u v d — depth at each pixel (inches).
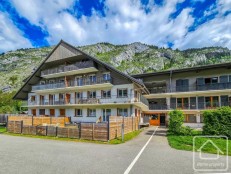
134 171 266.7
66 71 1246.9
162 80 1408.7
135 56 7421.3
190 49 7381.9
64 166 290.4
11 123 807.1
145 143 522.9
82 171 265.9
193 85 1293.1
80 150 419.2
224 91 1156.5
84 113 1189.7
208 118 607.5
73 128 617.0
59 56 1295.5
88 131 584.7
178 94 1294.3
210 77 1250.0
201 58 6195.9
